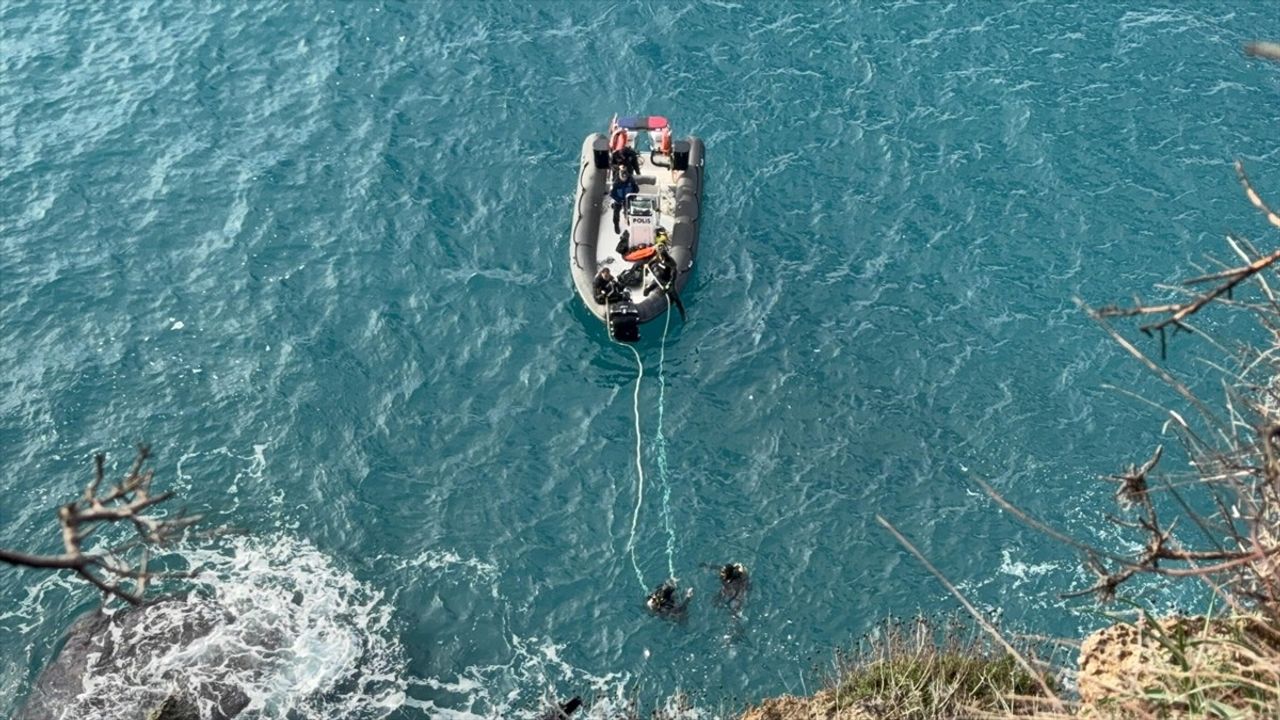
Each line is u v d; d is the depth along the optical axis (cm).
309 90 3562
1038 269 3002
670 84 3584
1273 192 3184
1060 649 1730
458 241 3131
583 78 3609
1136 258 3016
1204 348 2750
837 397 2733
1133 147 3322
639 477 2573
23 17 3812
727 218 3184
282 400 2722
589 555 2411
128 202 3212
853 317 2916
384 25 3778
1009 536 2412
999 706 1112
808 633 2252
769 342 2869
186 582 2320
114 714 2083
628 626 2270
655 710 2058
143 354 2820
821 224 3162
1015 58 3622
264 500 2512
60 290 2967
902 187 3247
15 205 3188
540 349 2872
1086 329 2842
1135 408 2653
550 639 2253
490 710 2128
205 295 2967
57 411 2689
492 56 3678
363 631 2255
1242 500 789
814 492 2528
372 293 2986
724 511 2497
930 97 3506
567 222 3195
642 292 2953
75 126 3428
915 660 1410
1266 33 3694
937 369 2781
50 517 2473
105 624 2241
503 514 2497
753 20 3797
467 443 2650
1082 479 2512
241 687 2127
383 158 3356
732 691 2158
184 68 3628
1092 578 2311
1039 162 3288
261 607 2281
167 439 2634
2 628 2248
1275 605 772
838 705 1431
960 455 2588
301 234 3136
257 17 3809
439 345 2870
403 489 2545
